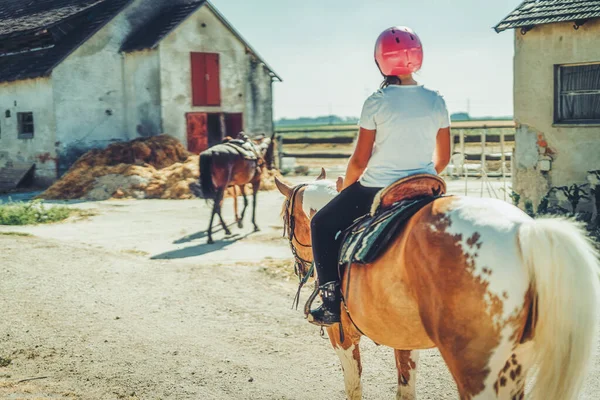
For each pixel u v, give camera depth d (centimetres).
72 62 2484
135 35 2692
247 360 603
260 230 1388
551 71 1321
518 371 309
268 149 1507
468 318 303
